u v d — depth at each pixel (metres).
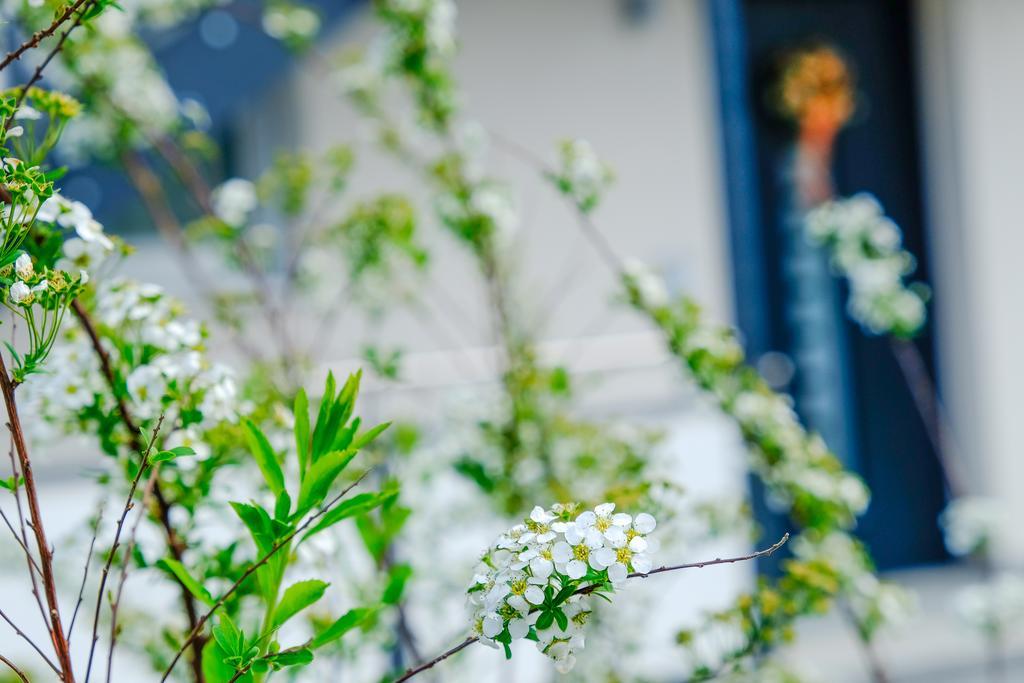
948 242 5.59
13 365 1.21
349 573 2.08
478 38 4.66
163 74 3.60
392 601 1.51
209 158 2.94
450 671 2.38
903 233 5.61
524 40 4.73
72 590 2.26
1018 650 4.41
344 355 4.01
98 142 2.75
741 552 4.30
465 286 4.22
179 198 4.07
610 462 2.38
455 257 4.16
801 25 5.43
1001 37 5.53
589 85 4.84
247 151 4.36
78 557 2.16
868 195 5.54
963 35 5.48
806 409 5.42
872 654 2.47
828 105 5.36
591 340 4.56
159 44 3.59
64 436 1.59
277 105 4.38
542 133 4.75
